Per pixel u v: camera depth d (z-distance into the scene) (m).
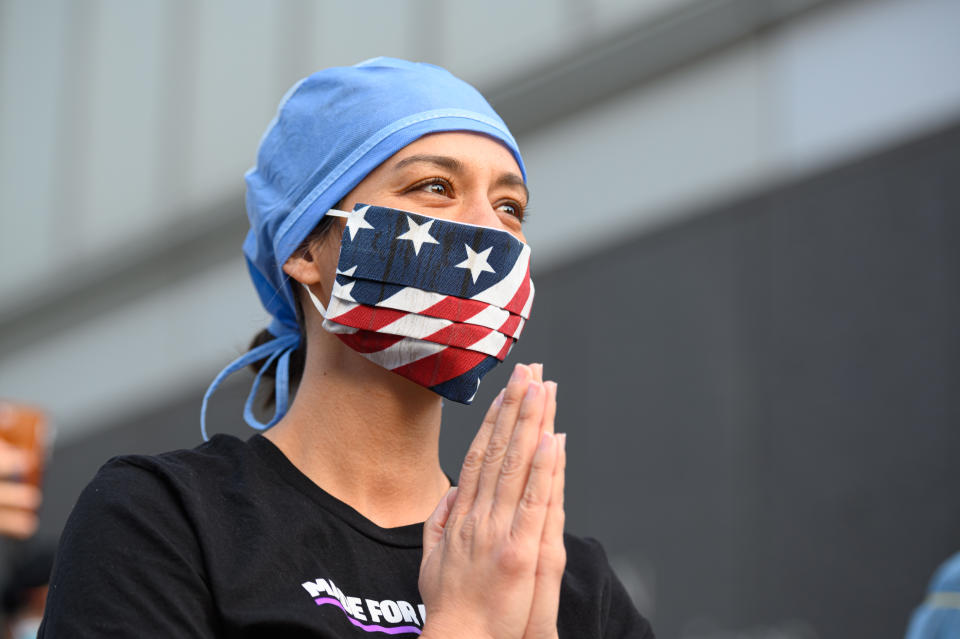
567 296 10.22
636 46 10.61
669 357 9.56
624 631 2.85
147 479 2.46
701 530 9.08
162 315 11.98
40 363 12.81
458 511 2.40
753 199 9.69
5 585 7.28
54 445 12.37
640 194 10.20
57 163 13.34
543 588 2.34
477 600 2.30
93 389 12.33
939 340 8.57
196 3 12.74
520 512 2.34
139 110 12.89
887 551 8.42
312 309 2.90
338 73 3.00
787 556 8.73
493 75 11.07
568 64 10.80
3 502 6.11
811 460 8.83
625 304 9.91
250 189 3.09
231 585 2.32
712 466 9.16
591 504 9.59
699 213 9.86
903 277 8.88
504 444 2.42
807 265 9.28
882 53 9.58
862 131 9.47
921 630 4.87
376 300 2.68
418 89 2.90
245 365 3.13
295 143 2.97
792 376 9.07
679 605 9.02
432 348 2.66
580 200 10.45
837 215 9.29
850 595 8.47
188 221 12.09
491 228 2.73
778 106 9.91
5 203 13.63
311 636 2.31
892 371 8.72
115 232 12.64
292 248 2.86
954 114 9.05
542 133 10.84
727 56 10.26
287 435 2.79
